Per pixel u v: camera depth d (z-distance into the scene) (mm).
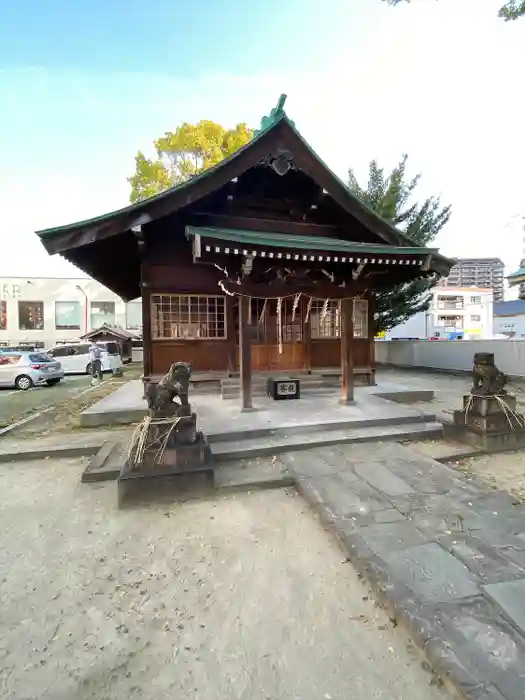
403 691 1657
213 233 5426
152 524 3227
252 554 2779
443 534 2855
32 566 2646
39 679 1750
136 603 2260
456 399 8461
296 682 1715
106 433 5969
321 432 5469
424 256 6648
